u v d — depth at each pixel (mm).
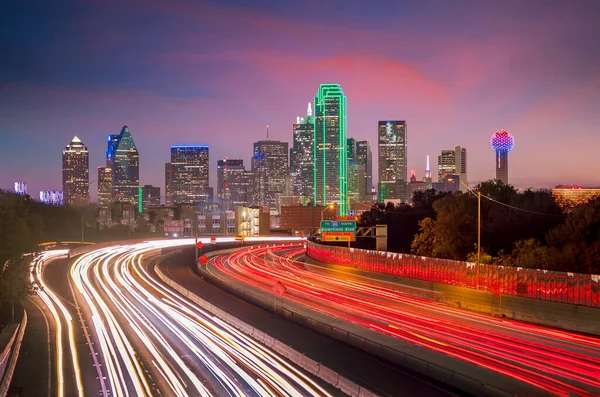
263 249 145875
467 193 91750
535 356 35938
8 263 52844
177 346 40750
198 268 87188
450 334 42938
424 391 29078
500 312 51344
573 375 31562
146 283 75750
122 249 124375
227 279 81250
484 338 41469
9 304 54312
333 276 85500
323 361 34719
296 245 160375
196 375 33531
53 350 40688
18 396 31453
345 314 52062
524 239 69875
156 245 139750
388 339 40812
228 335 44219
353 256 85688
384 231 87312
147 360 37250
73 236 150750
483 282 56906
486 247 76688
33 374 35156
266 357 37469
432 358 35219
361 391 28641
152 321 50156
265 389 30609
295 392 30062
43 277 79562
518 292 52594
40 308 57219
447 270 62688
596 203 64750
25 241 56594
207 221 198750
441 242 84688
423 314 52156
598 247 57781
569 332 44031
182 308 56781
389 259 75250
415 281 66938
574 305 45188
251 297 58906
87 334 45469
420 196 136625
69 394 31281
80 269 88688
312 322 44844
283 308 50719
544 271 50031
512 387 29094
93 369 35750
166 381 32625
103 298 63219
